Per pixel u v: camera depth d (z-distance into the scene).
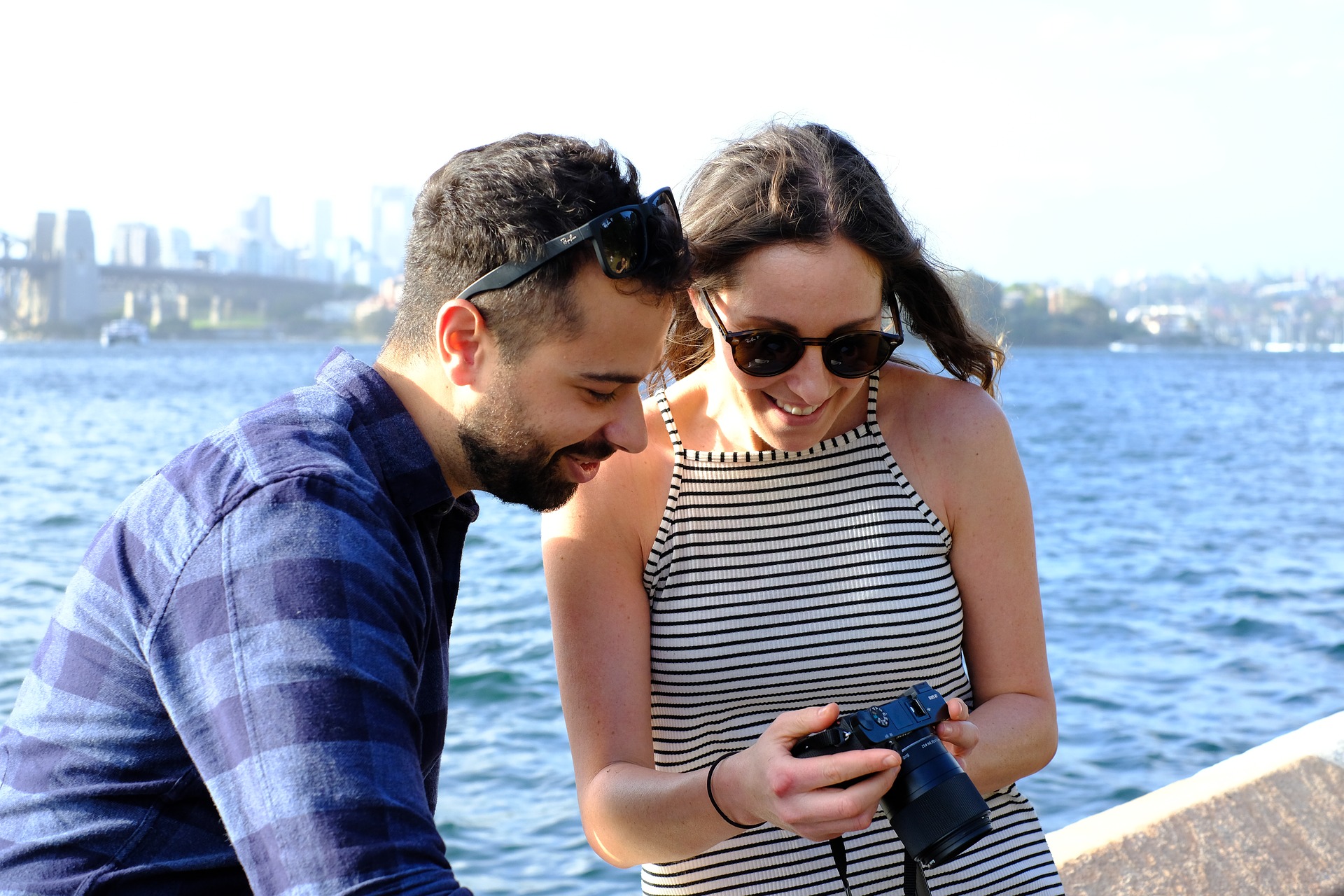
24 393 43.34
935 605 1.71
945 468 1.74
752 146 1.63
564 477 1.32
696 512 1.73
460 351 1.25
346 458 1.22
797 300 1.54
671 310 1.29
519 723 6.48
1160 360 134.38
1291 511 15.75
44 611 9.26
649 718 1.72
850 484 1.73
